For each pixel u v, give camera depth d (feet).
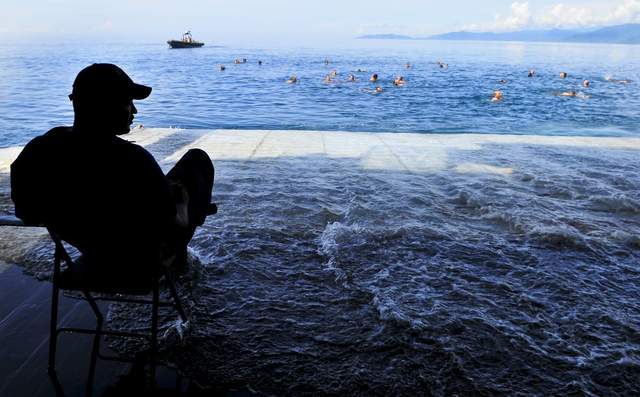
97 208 5.87
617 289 10.01
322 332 8.25
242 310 8.87
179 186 6.81
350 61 175.83
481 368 7.39
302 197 15.26
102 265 6.52
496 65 162.40
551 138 26.45
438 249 11.68
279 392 6.81
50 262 10.50
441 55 250.37
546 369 7.40
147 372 7.10
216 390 6.80
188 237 7.57
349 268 10.59
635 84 95.45
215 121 50.75
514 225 13.32
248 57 200.54
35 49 271.28
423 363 7.47
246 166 18.98
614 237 12.62
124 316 8.52
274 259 10.97
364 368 7.34
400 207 14.57
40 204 5.91
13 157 19.48
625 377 7.26
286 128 46.75
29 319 8.40
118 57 187.83
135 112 6.19
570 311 9.08
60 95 63.41
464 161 20.57
